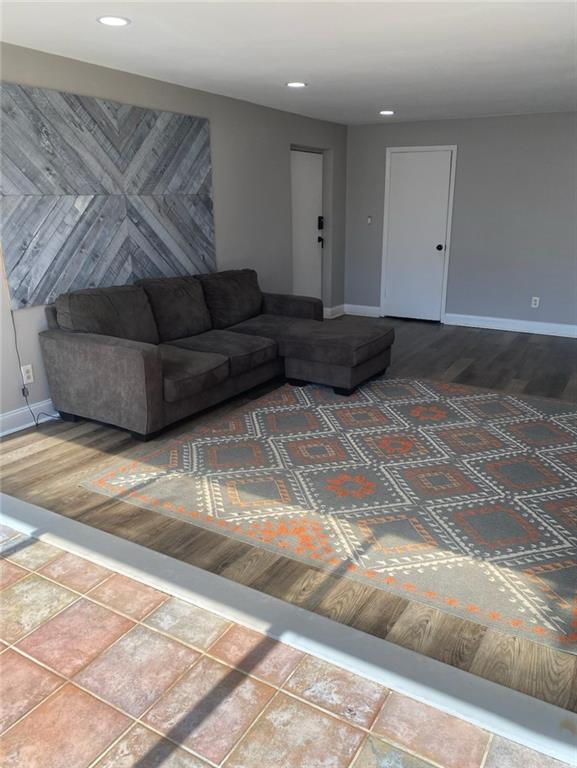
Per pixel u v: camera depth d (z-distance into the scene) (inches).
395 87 171.8
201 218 187.0
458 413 153.8
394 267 270.7
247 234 210.2
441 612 80.1
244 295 191.8
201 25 110.3
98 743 61.4
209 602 81.5
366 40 120.5
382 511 105.9
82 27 112.1
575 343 227.1
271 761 59.1
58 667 70.9
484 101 196.7
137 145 159.3
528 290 243.0
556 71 150.5
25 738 62.0
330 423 147.2
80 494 111.4
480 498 110.3
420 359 207.0
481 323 256.2
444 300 262.4
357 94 183.5
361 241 275.6
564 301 237.0
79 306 139.5
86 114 143.7
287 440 136.9
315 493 112.3
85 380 136.6
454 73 152.9
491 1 96.7
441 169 247.9
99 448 131.7
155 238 170.6
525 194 233.9
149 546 95.0
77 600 82.4
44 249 139.3
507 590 84.7
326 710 64.8
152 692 67.3
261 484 115.8
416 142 250.1
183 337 168.4
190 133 176.2
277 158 218.8
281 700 66.2
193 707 65.4
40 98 132.4
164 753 60.2
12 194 130.0
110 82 149.0
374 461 125.9
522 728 61.9
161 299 163.0
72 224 144.8
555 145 224.1
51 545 94.9
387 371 192.7
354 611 80.1
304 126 232.1
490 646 74.0
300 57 135.9
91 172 147.6
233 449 131.9
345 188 271.3
